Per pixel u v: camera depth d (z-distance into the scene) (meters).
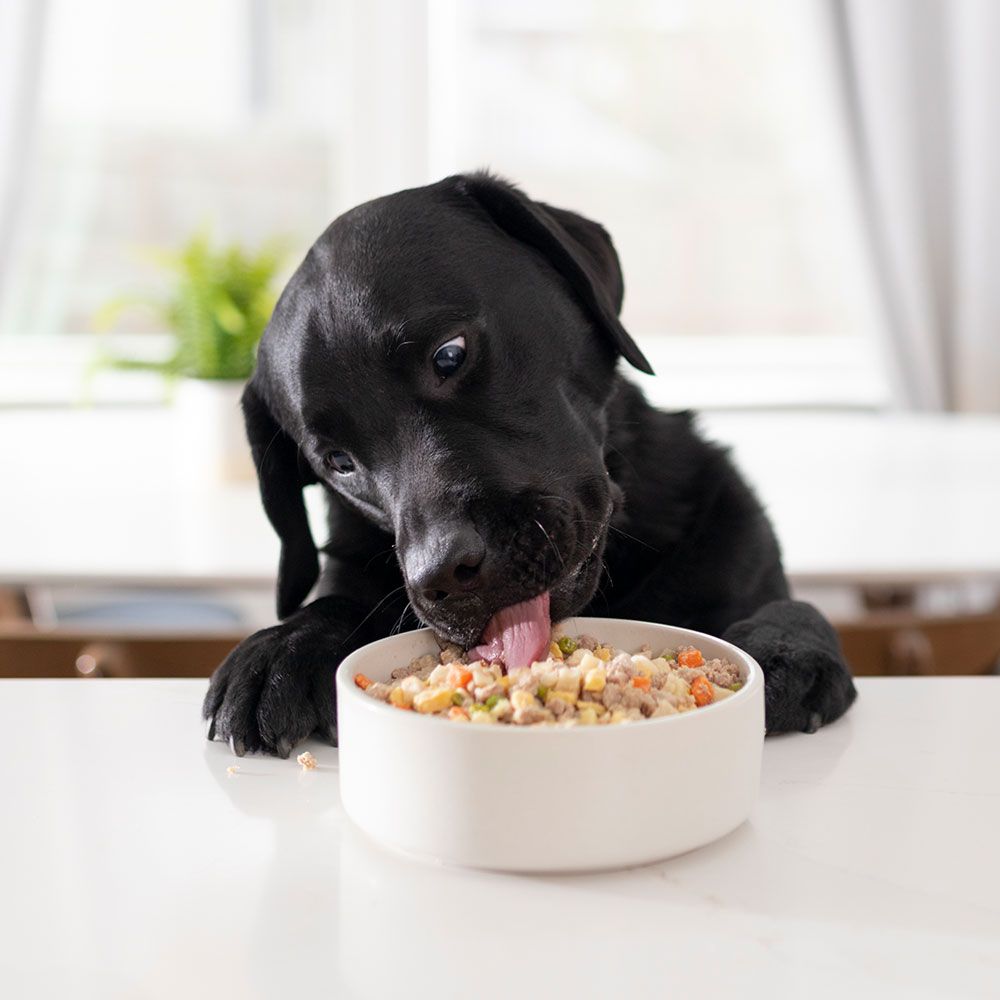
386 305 1.39
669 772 0.83
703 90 4.63
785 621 1.25
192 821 0.94
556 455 1.42
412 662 1.14
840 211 4.28
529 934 0.76
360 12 4.43
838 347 4.81
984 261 4.23
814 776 1.01
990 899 0.80
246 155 4.58
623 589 1.57
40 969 0.73
